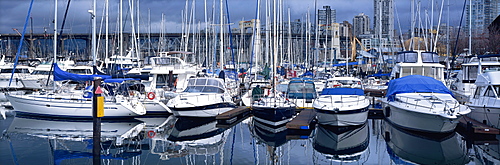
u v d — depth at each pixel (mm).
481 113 19906
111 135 19906
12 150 16516
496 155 15992
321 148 17438
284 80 35125
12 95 24203
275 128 21906
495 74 19969
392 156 15969
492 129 18000
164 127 22312
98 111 15195
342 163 15062
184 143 18438
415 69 25484
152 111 24703
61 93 24656
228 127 22688
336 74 44281
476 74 24781
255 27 36688
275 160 15445
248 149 17328
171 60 30281
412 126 19188
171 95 25828
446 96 19609
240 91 32562
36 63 43500
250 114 27109
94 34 25609
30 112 23938
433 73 25359
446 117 17047
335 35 73750
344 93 22422
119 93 24969
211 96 23734
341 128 20672
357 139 19078
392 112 20828
